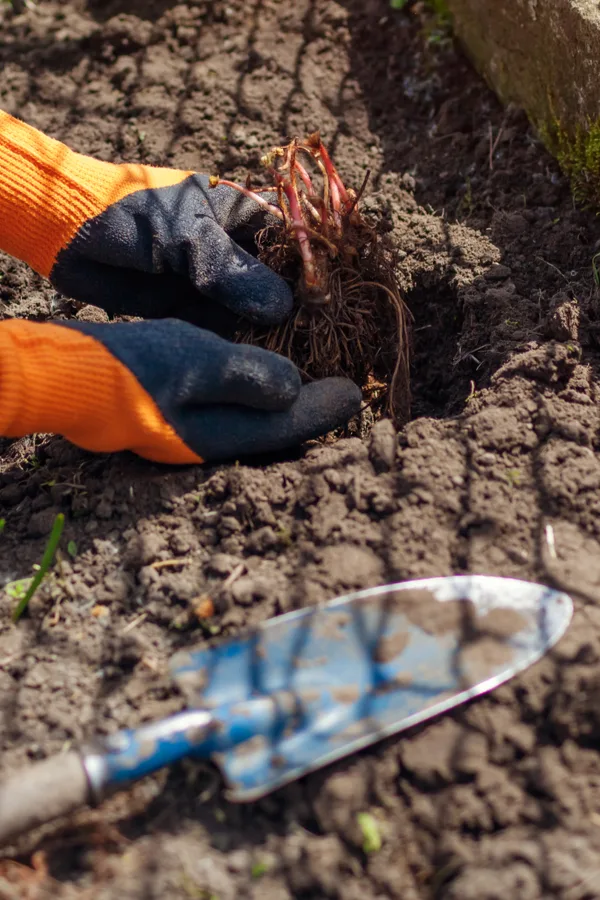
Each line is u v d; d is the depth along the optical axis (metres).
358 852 0.49
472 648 0.52
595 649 0.52
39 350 0.56
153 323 0.59
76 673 0.54
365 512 0.57
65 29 0.89
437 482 0.57
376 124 0.83
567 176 0.74
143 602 0.56
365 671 0.52
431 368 0.70
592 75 0.69
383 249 0.65
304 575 0.55
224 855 0.49
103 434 0.57
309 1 0.89
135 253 0.61
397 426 0.65
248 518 0.58
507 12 0.77
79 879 0.48
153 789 0.51
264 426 0.59
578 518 0.56
